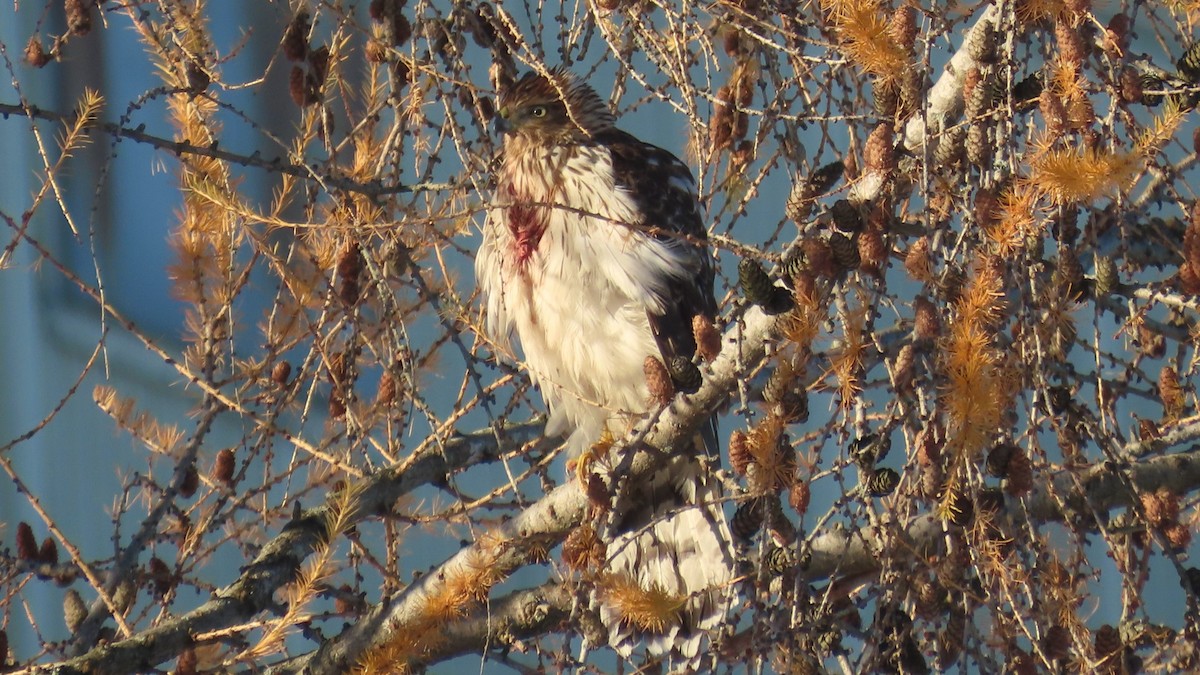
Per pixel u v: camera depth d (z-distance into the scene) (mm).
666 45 8312
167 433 9414
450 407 13625
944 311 6379
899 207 8180
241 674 8984
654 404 7352
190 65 8703
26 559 8914
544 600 9016
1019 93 6641
